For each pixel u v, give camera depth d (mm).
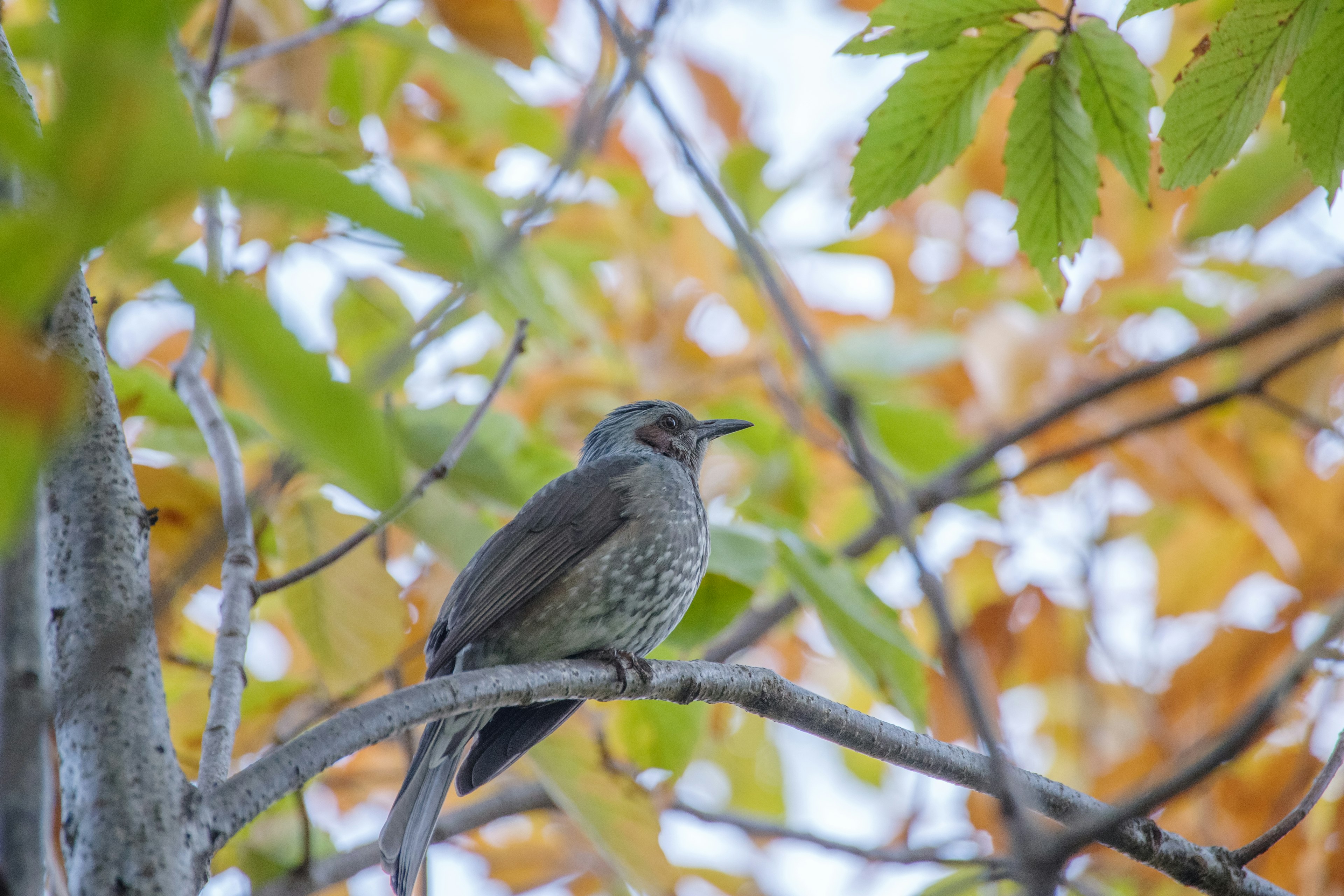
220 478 7625
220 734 6234
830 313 14859
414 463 9312
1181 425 13258
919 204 15883
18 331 2412
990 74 6996
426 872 8242
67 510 5520
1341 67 6359
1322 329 12906
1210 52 6473
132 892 4781
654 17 6367
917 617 13672
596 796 9898
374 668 9164
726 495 14570
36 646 4730
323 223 10352
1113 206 13766
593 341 12828
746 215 12211
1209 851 7926
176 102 2434
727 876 14367
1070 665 14461
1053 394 12977
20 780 4492
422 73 13367
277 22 11398
